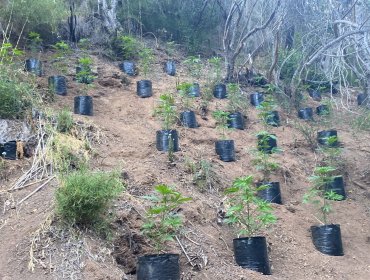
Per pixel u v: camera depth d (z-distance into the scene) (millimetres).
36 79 6914
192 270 3918
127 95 7590
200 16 11586
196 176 5340
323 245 4828
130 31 10789
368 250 5102
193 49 10984
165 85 8273
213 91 8375
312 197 5785
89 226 3852
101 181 3916
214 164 5941
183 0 11836
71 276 3443
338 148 6875
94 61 8656
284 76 9867
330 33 10219
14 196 4391
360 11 9508
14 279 3430
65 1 9219
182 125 6844
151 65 9234
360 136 7949
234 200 4992
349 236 5285
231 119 7320
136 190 4680
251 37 11125
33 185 4562
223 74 9555
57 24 8914
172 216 4047
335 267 4559
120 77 8102
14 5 7758
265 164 6008
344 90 10641
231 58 9258
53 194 4340
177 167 5480
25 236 3801
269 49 10469
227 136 6938
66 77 7699
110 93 7574
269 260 4441
